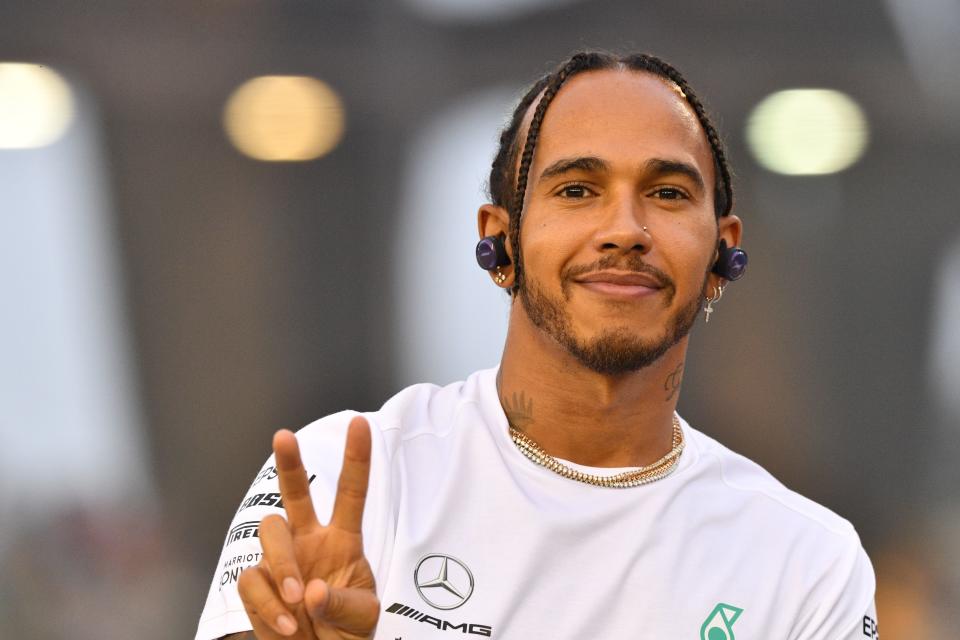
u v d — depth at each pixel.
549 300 6.65
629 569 6.59
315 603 5.02
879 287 15.38
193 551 14.88
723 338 15.41
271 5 15.10
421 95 15.16
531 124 6.91
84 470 14.80
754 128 15.44
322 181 15.11
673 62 15.30
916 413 15.38
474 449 6.82
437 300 15.14
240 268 15.08
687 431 7.48
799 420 15.37
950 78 15.46
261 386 15.06
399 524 6.49
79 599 14.57
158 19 14.95
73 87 14.89
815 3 15.40
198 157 15.04
